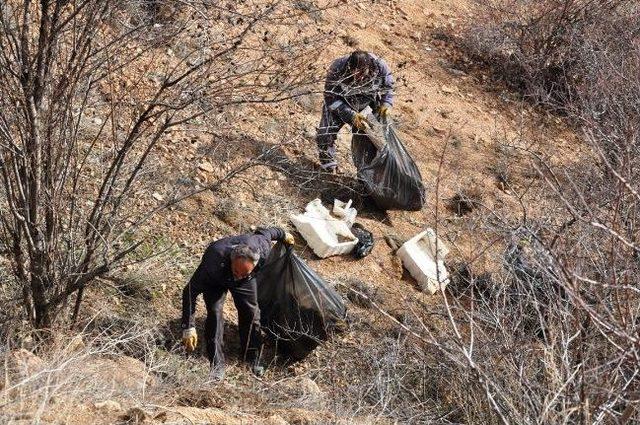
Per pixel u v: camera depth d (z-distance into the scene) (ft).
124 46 25.05
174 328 28.76
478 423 23.91
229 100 25.40
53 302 24.80
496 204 37.32
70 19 22.00
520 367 21.63
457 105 43.93
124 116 31.19
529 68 44.37
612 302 21.59
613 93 35.45
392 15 48.85
